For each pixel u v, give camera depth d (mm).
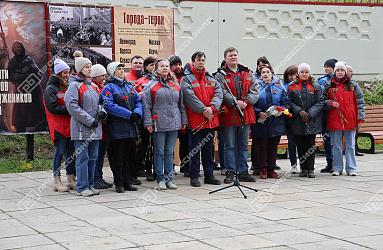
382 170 11883
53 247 6500
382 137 14375
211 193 9516
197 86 10000
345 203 8672
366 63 16859
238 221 7586
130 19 13062
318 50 16219
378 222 7504
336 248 6348
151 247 6438
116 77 9711
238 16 15266
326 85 11344
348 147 11328
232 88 10375
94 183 10086
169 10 13430
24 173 11711
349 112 11180
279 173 11633
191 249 6352
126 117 9531
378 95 16562
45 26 12328
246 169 10656
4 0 11969
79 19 12609
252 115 10531
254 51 15461
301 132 10961
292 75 11484
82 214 8117
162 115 9766
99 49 12820
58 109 9523
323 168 12227
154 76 9914
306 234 6918
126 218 7828
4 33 12008
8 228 7383
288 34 15859
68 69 9688
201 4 14852
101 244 6578
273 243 6547
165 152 10000
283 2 15734
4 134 12117
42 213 8219
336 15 16375
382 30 16953
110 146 9742
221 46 15125
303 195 9297
